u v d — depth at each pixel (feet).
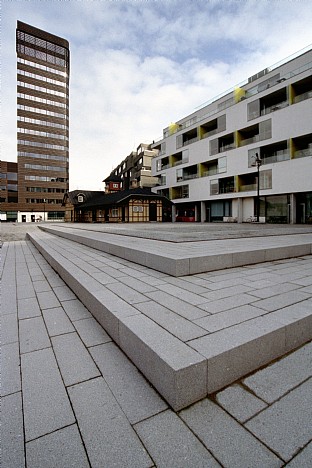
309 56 81.87
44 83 219.41
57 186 228.02
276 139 83.87
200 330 7.29
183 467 4.31
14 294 13.83
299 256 21.15
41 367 7.11
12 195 234.79
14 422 5.25
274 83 87.71
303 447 4.60
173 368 5.44
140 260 17.78
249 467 4.27
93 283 12.64
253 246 20.17
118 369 7.00
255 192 91.71
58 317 10.65
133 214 112.16
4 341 8.61
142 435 4.91
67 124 232.32
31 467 4.36
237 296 10.48
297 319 8.03
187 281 13.05
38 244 32.32
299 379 6.42
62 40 224.12
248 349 6.64
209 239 26.05
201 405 5.64
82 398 5.89
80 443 4.78
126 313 8.58
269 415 5.30
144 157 179.73
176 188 134.82
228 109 100.78
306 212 81.97
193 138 123.13
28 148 215.72
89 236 31.37
